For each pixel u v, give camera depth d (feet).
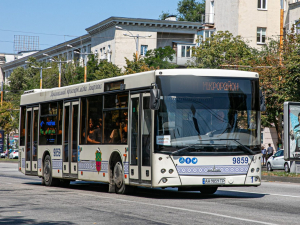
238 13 202.18
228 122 44.09
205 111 43.83
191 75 44.09
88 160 54.65
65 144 59.93
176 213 34.60
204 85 44.11
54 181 63.82
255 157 44.50
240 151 44.06
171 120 43.39
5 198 45.75
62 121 60.90
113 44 230.68
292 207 38.47
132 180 46.91
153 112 43.55
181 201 42.68
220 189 58.08
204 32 217.56
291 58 97.96
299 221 31.27
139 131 45.96
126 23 230.07
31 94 70.33
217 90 44.27
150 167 43.80
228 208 37.55
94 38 252.62
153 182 43.27
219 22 212.23
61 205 39.70
